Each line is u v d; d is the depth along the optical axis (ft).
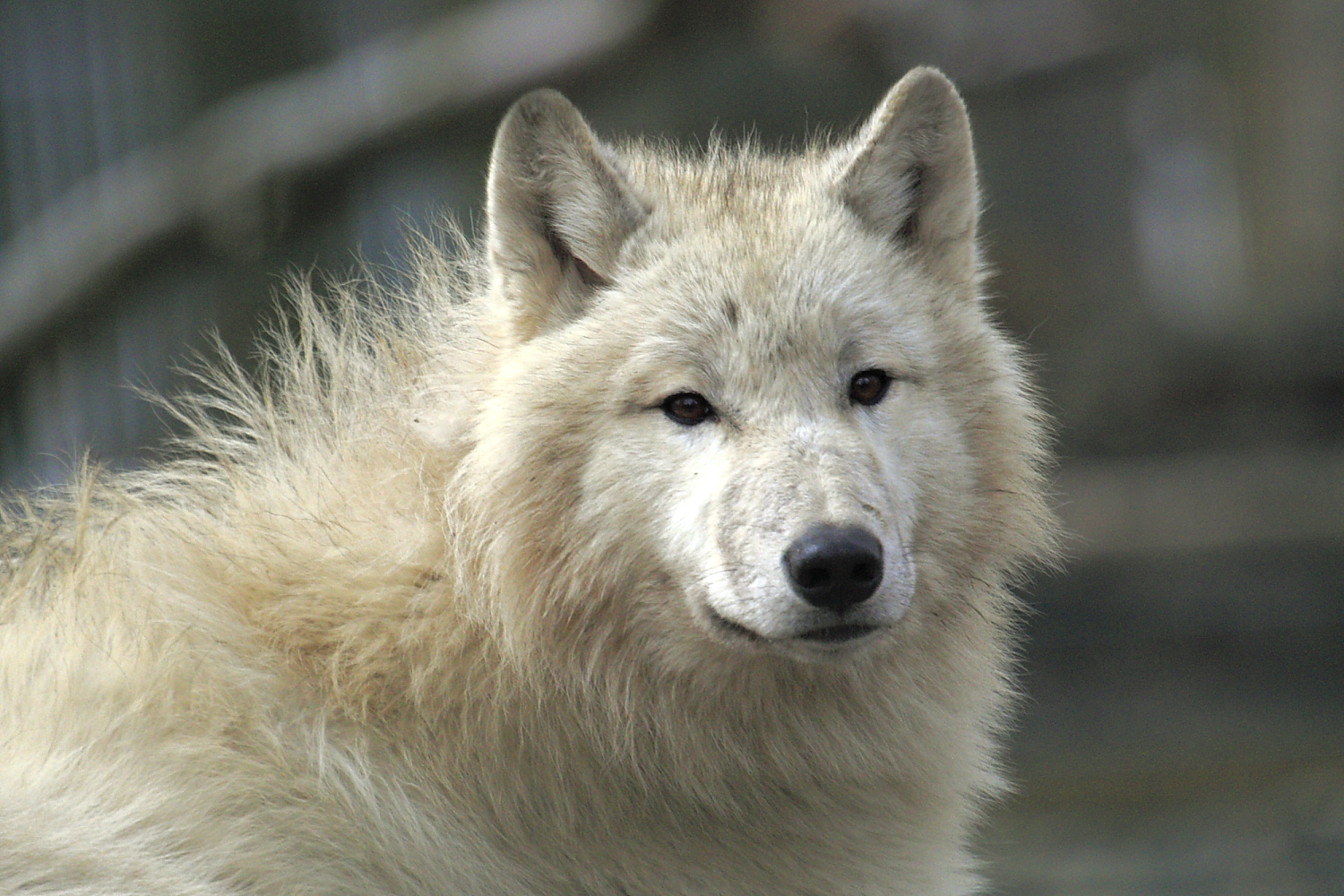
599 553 23.32
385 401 25.71
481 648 23.58
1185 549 80.38
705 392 23.41
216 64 76.33
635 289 24.20
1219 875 42.86
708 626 22.74
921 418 24.12
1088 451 98.27
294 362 26.91
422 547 24.08
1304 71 131.75
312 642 23.95
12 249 69.56
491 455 23.72
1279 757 58.70
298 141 66.18
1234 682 70.33
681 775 23.80
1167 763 59.11
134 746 22.72
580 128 24.38
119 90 73.72
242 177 65.87
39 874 20.63
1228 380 100.68
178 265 67.56
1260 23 131.44
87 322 67.31
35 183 71.87
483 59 66.44
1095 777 58.18
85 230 66.13
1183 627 75.46
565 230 24.61
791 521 21.70
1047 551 26.35
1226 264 139.85
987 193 124.88
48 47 72.18
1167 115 131.95
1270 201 134.10
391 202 75.15
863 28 70.23
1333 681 69.72
